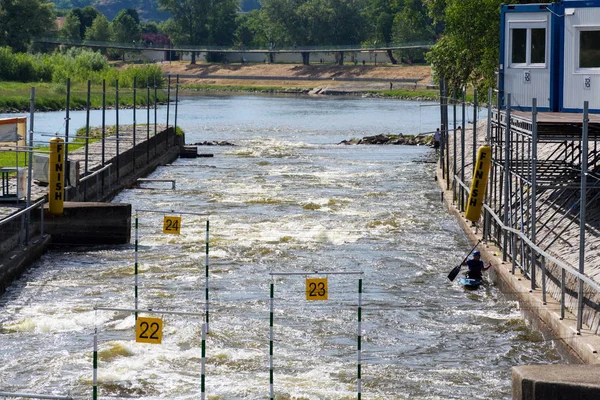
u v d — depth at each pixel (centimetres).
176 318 3017
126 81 18125
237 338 2841
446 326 3016
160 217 4884
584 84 3425
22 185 4131
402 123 12531
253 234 4422
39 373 2528
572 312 2800
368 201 5609
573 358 2558
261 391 2403
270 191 6038
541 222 3850
